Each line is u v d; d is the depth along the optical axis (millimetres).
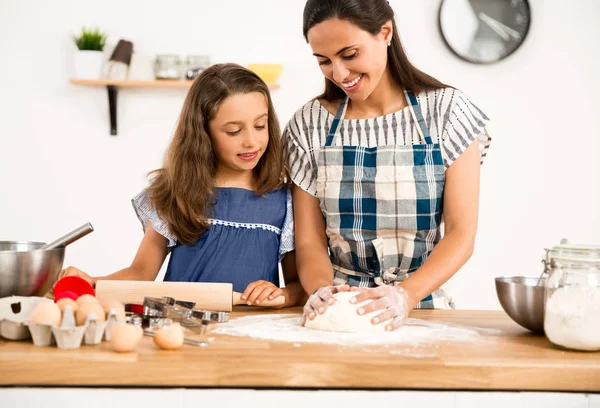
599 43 3707
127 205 3701
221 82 1775
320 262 1742
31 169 3676
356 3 1497
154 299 1432
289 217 1914
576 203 3742
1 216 3672
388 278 1768
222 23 3684
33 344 1186
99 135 3680
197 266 1869
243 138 1779
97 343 1188
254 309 1684
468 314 1619
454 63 3678
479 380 1104
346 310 1358
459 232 1639
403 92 1750
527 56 3703
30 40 3650
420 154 1698
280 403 1092
